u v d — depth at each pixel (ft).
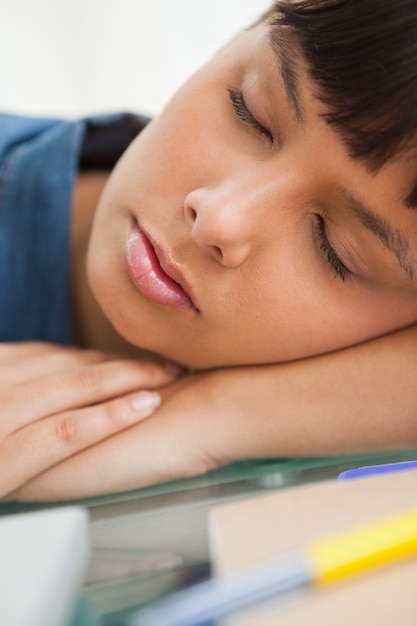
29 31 2.72
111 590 1.02
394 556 0.92
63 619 0.95
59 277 1.79
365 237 1.32
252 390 1.44
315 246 1.37
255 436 1.41
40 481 1.34
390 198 1.28
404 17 1.24
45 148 1.86
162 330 1.45
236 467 1.41
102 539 1.12
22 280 1.79
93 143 1.93
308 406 1.42
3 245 1.78
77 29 2.79
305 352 1.46
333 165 1.28
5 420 1.37
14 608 0.90
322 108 1.27
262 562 0.94
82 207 1.86
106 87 2.85
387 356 1.45
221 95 1.42
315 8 1.30
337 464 1.40
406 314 1.46
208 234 1.30
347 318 1.43
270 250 1.36
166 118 1.47
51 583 0.93
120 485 1.35
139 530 1.14
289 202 1.32
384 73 1.24
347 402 1.43
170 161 1.42
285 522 1.00
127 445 1.37
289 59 1.30
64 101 2.81
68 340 1.79
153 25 2.85
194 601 0.84
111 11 2.81
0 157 1.88
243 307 1.39
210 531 1.05
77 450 1.36
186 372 1.54
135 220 1.45
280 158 1.32
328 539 0.94
